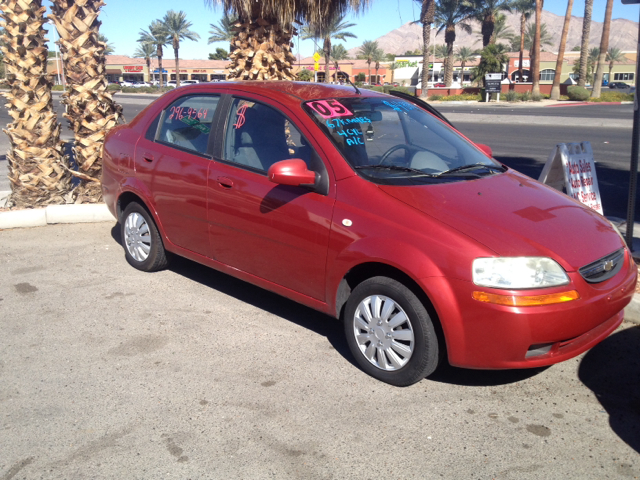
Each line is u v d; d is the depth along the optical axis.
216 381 3.61
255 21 7.85
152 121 5.15
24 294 4.91
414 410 3.32
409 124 4.48
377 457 2.92
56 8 6.80
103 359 3.86
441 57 94.62
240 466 2.84
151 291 5.02
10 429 3.12
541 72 93.06
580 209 3.88
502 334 3.10
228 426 3.16
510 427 3.18
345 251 3.57
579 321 3.17
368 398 3.44
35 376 3.65
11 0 6.73
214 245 4.52
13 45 6.84
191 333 4.25
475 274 3.13
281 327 4.38
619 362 3.91
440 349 3.40
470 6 53.25
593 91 49.88
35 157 7.15
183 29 67.12
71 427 3.14
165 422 3.19
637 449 3.01
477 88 53.72
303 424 3.18
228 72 8.29
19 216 6.80
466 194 3.65
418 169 3.97
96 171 7.23
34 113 7.04
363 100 4.46
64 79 7.14
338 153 3.81
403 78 92.19
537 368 3.83
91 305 4.71
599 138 16.73
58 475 2.77
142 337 4.18
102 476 2.76
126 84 87.81
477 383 3.63
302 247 3.84
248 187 4.14
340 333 4.31
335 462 2.88
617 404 3.42
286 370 3.75
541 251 3.20
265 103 4.29
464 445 3.02
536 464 2.88
